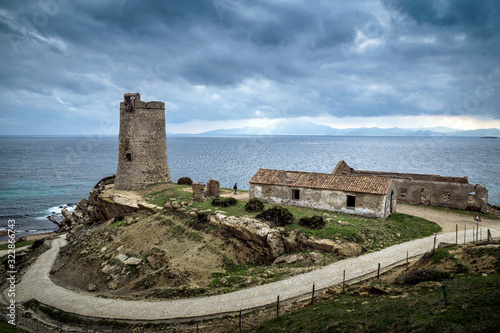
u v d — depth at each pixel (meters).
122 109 53.41
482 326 12.44
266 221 34.16
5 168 147.62
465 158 171.38
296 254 30.11
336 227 32.75
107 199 49.56
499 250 20.00
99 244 39.56
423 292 17.77
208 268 29.94
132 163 52.88
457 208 43.66
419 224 36.19
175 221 38.78
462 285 17.02
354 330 15.26
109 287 30.30
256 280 26.61
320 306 19.75
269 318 20.42
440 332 12.87
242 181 98.81
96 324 24.02
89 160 181.62
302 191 40.31
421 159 167.75
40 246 48.91
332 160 160.88
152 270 31.16
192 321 22.42
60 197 93.75
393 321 14.96
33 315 26.73
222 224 34.78
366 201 36.56
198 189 42.56
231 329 20.03
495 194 76.81
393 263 26.47
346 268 26.50
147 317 23.67
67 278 34.62
